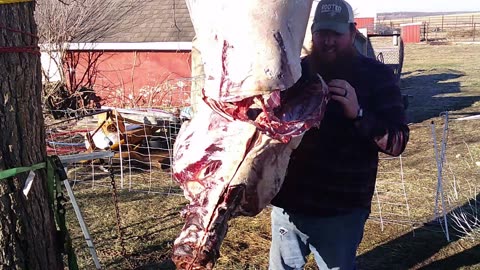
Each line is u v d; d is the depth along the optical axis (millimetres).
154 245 5883
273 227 3525
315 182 3234
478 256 5586
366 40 13914
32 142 2938
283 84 2285
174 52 16359
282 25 2305
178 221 6578
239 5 2291
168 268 5348
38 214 2998
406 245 5871
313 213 3275
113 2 18109
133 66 16688
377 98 3195
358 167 3230
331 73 3201
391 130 3104
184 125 2830
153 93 14914
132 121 10102
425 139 10984
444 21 69000
